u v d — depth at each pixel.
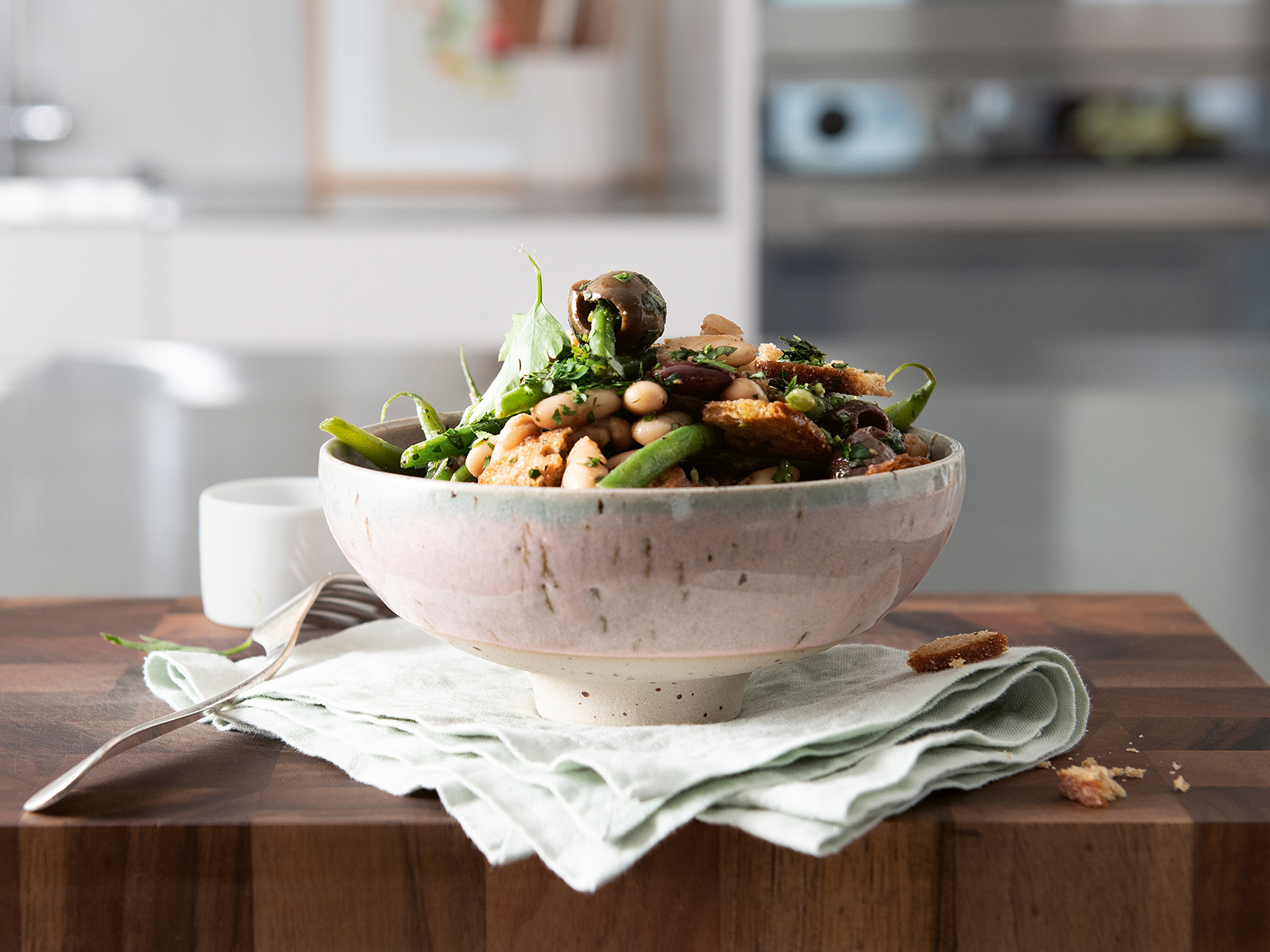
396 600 0.58
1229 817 0.56
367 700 0.61
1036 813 0.56
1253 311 1.91
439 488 0.55
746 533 0.54
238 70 2.34
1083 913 0.56
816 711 0.59
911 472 0.56
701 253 1.93
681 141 2.39
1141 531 0.91
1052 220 1.88
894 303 1.93
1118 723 0.62
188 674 0.63
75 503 0.92
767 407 0.56
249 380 1.76
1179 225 1.88
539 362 0.59
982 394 1.49
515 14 2.31
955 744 0.59
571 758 0.56
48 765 0.60
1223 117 1.86
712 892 0.56
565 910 0.56
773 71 1.87
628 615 0.55
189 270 1.92
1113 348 1.93
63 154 2.35
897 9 1.84
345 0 2.33
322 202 2.19
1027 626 0.72
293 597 0.71
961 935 0.56
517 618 0.56
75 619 0.72
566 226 1.92
